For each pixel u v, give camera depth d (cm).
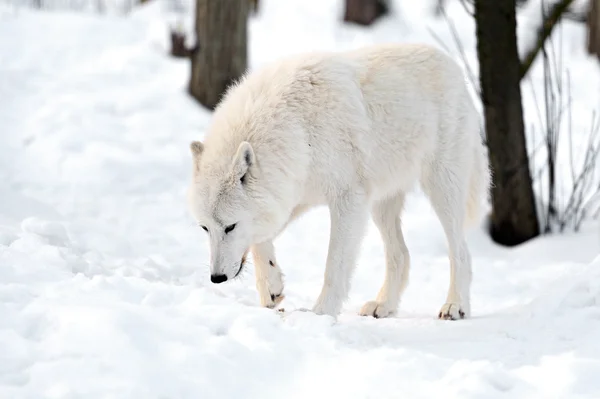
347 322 883
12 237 937
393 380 638
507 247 1425
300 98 878
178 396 580
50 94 1870
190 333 675
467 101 1020
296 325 745
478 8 1355
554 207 1480
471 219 1059
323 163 880
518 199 1412
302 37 2739
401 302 1106
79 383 571
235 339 691
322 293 877
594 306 802
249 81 923
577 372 634
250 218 848
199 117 1812
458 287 994
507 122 1383
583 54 2520
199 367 618
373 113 930
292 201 880
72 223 1210
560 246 1353
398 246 1040
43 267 827
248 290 1012
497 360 700
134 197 1459
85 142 1623
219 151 852
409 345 767
